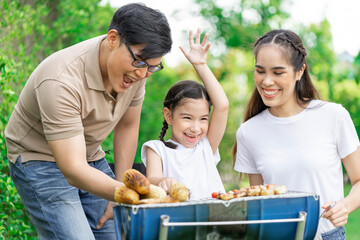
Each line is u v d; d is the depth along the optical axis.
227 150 9.43
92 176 2.24
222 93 2.75
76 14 5.06
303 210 1.87
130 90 2.67
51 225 2.51
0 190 3.48
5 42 4.14
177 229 1.71
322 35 12.35
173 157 2.69
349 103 11.91
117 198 1.79
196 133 2.69
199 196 2.66
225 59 12.38
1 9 4.22
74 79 2.38
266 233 1.83
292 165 2.67
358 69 12.80
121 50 2.28
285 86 2.58
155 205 1.68
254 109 2.87
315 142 2.66
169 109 2.78
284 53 2.56
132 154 3.05
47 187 2.53
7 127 2.69
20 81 3.97
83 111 2.45
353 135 2.66
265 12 12.72
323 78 11.92
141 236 1.68
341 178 2.71
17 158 2.61
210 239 1.76
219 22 12.76
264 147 2.75
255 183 2.88
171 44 2.33
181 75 11.77
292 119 2.71
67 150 2.29
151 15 2.27
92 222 2.95
